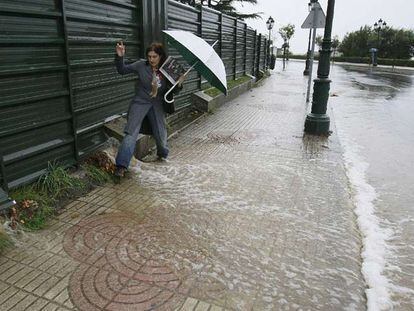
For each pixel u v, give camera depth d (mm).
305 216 4086
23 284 2797
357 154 6703
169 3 7250
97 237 3469
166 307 2617
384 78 26891
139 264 3090
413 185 5348
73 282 2836
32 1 3742
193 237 3549
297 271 3105
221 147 6629
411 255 3514
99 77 5051
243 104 11438
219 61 4781
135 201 4258
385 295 2883
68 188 4223
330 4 7219
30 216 3635
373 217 4238
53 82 4156
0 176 3602
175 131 7543
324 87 7629
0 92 3537
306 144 7000
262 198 4496
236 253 3318
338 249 3471
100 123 5152
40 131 4070
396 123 9742
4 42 3457
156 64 4777
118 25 5418
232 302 2703
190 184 4828
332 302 2766
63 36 4172
